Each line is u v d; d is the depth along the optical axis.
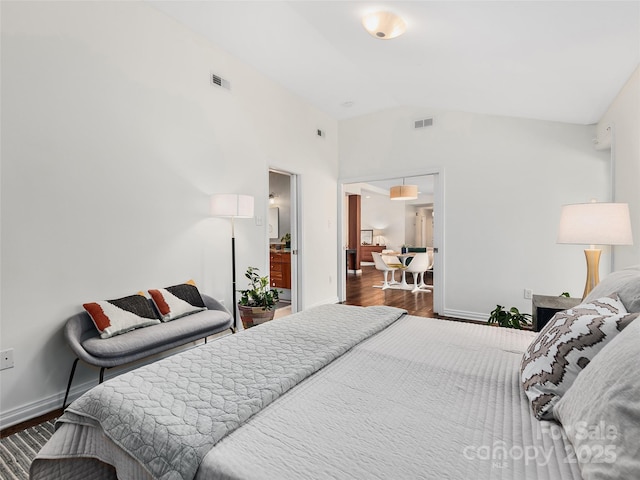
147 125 2.73
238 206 3.04
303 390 1.08
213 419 0.90
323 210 5.02
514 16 1.94
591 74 2.50
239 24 2.96
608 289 1.39
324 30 2.81
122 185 2.56
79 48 2.31
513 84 2.98
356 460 0.75
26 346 2.05
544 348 1.06
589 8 1.75
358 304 5.23
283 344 1.44
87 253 2.35
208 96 3.23
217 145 3.33
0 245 1.95
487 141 4.13
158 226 2.81
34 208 2.09
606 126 3.11
